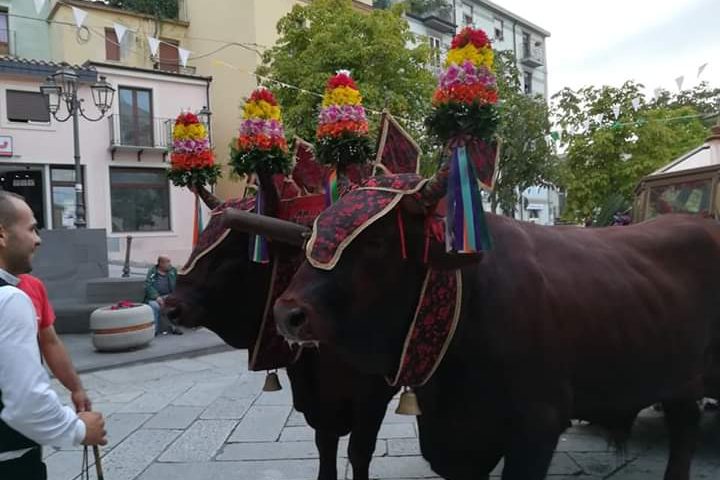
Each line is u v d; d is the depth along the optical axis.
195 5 20.53
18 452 2.16
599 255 2.95
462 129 2.08
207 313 3.10
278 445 4.90
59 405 2.07
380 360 2.24
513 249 2.67
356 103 2.90
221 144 20.39
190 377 7.38
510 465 2.52
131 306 9.00
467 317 2.44
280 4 19.66
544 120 14.19
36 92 17.66
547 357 2.55
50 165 18.22
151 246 20.00
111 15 19.22
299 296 2.00
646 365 2.91
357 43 12.45
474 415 2.50
